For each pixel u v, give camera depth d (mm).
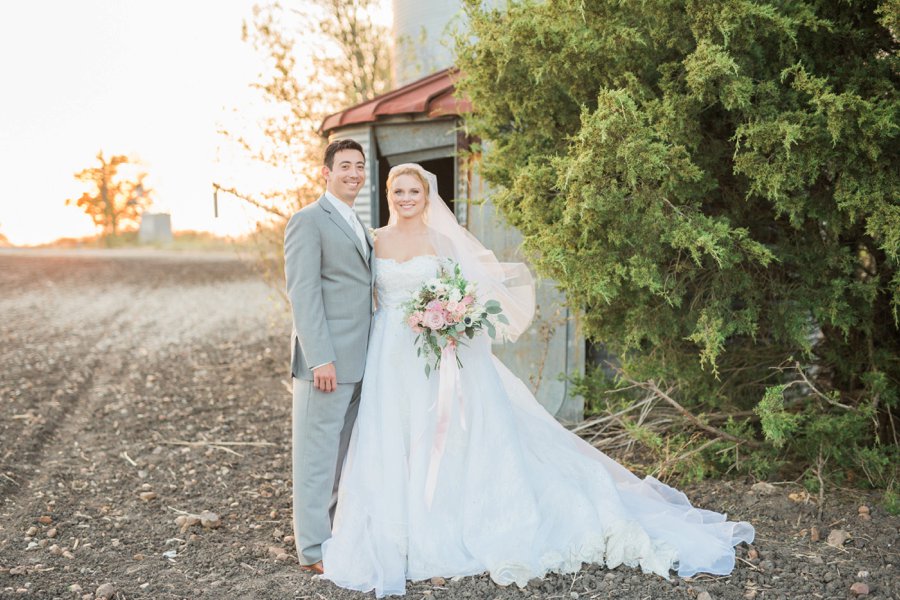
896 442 4082
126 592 3072
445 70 6430
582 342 5180
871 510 3682
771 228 4176
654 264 3674
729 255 3629
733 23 3291
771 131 3357
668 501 3740
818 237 3941
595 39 3627
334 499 3629
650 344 4598
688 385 4387
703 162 3828
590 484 3439
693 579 3092
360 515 3254
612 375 5438
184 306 13203
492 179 4578
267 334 10273
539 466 3430
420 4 8047
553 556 3174
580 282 3736
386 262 3510
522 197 4254
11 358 8281
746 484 4148
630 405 4684
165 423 5984
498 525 3230
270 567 3357
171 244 32688
